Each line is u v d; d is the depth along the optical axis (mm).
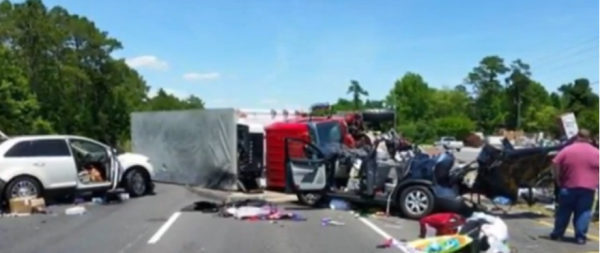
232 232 11727
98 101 73688
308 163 15102
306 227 12344
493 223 9727
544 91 112062
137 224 12734
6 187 15148
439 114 110188
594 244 10594
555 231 10977
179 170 21844
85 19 72875
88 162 16875
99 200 16688
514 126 109188
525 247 10297
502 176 13383
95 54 72938
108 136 73500
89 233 11648
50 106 65812
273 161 19062
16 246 10391
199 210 14805
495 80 113438
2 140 16625
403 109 108875
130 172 17797
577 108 65938
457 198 13125
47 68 65812
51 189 15812
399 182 13664
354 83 94625
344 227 12352
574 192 10609
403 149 17953
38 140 15844
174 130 22047
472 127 96250
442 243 9523
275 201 16719
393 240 10688
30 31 64750
